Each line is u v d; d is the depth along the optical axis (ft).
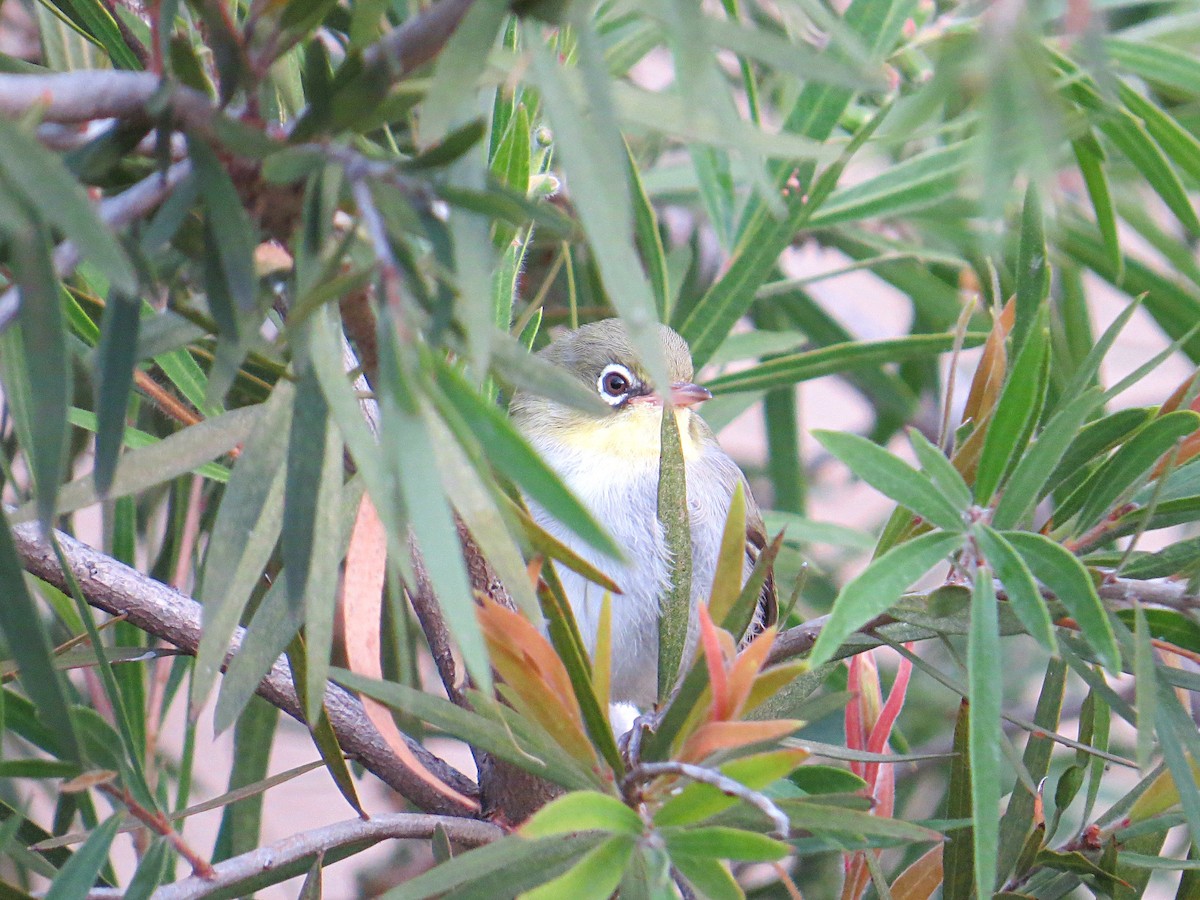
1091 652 15.90
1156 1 29.50
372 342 11.33
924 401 37.40
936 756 15.80
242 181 10.05
